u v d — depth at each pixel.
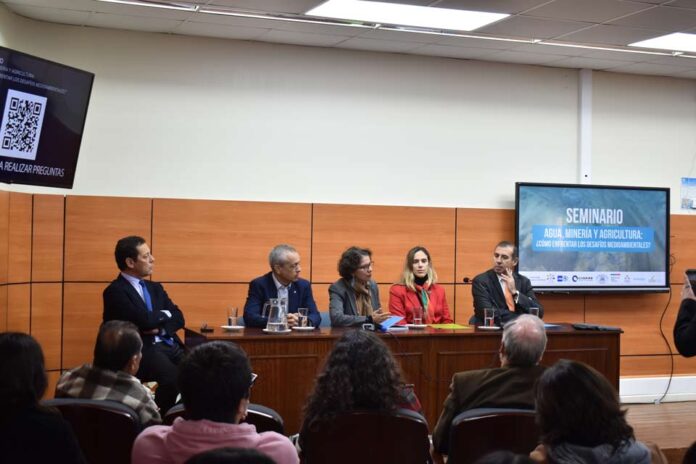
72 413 2.98
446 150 7.91
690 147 8.78
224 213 7.16
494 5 5.95
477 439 3.12
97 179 6.88
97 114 6.87
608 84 8.48
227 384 2.37
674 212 8.71
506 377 3.44
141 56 7.00
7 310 6.24
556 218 8.01
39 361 2.51
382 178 7.70
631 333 8.41
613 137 8.49
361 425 2.99
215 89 7.20
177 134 7.10
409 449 3.01
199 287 7.09
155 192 7.04
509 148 8.12
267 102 7.35
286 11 6.21
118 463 3.01
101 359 3.37
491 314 5.70
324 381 3.04
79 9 6.26
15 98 5.19
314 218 7.42
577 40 7.05
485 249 7.96
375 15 6.30
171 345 5.52
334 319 5.67
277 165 7.38
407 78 7.78
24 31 6.56
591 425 2.24
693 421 7.36
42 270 6.64
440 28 6.68
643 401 8.36
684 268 8.62
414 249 6.38
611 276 8.18
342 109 7.58
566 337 5.61
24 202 6.49
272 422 3.12
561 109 8.31
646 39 6.98
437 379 5.28
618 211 8.20
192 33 7.03
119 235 6.89
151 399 3.44
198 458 1.31
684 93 8.77
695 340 4.14
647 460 2.28
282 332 5.09
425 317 6.14
